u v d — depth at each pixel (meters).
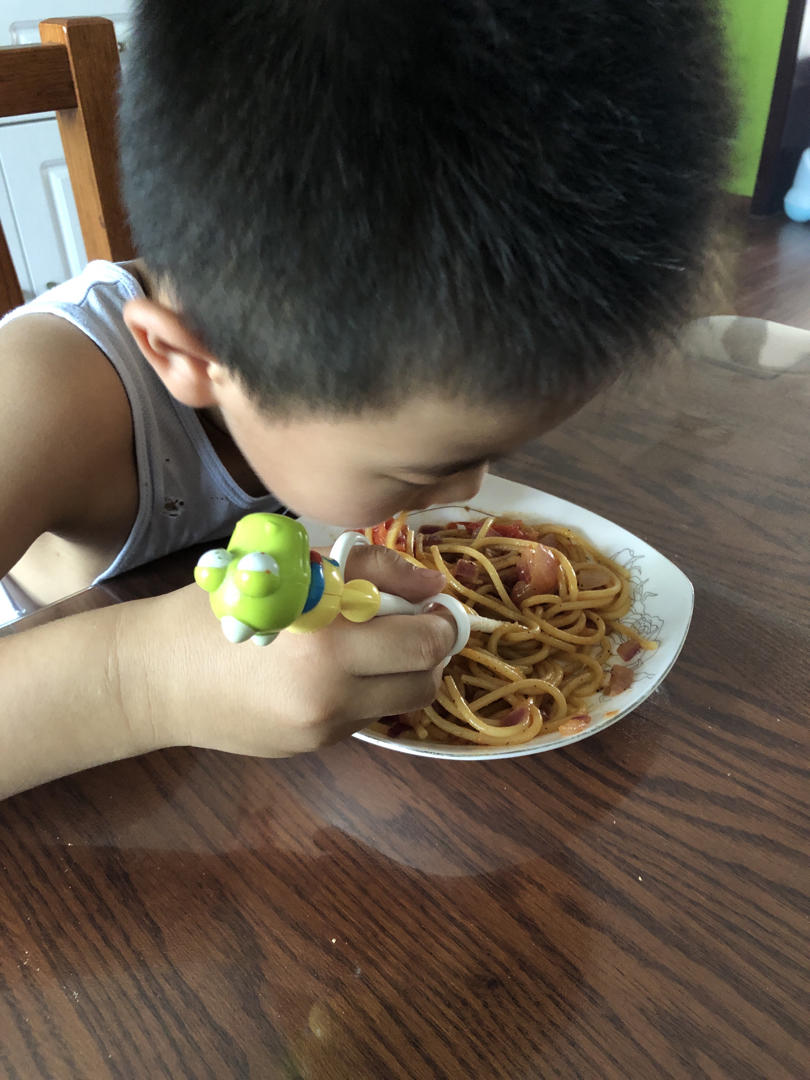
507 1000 0.34
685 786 0.43
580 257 0.31
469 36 0.29
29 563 0.81
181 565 0.59
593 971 0.35
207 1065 0.32
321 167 0.31
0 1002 0.34
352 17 0.30
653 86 0.31
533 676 0.56
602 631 0.57
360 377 0.35
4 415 0.54
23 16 1.71
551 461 0.73
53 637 0.45
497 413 0.36
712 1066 0.32
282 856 0.40
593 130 0.30
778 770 0.44
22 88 0.84
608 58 0.30
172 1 0.34
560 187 0.30
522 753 0.43
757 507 0.67
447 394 0.35
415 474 0.42
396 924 0.37
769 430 0.77
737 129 0.37
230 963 0.35
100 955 0.36
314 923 0.37
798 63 2.44
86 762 0.43
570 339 0.33
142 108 0.36
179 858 0.40
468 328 0.32
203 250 0.35
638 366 0.37
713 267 0.37
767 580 0.59
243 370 0.39
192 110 0.33
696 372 0.86
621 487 0.70
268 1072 0.32
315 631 0.40
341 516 0.48
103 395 0.60
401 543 0.63
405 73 0.29
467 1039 0.33
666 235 0.33
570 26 0.29
